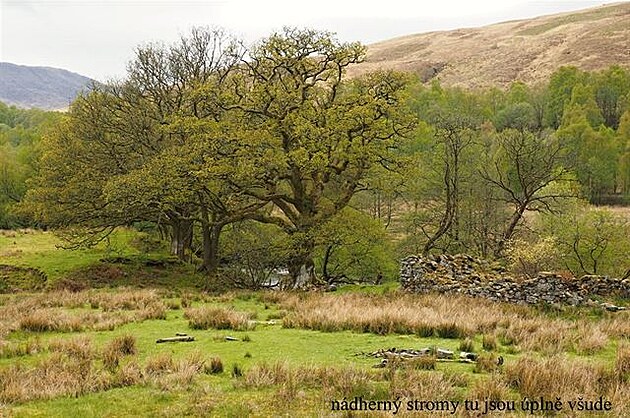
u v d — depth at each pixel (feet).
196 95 103.14
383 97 102.22
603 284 70.59
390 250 125.59
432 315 52.11
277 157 95.09
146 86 117.19
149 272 115.75
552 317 60.18
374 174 106.42
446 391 29.37
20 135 321.93
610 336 47.73
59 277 110.22
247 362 37.99
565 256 104.99
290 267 104.37
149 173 99.76
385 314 51.75
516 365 32.55
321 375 32.73
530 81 508.12
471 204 132.57
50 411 28.22
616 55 512.63
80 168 116.78
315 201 104.94
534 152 120.37
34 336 49.14
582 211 115.44
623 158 224.53
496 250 112.78
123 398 30.19
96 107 117.91
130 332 50.72
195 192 103.76
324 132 94.68
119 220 115.65
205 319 53.47
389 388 30.04
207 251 116.26
